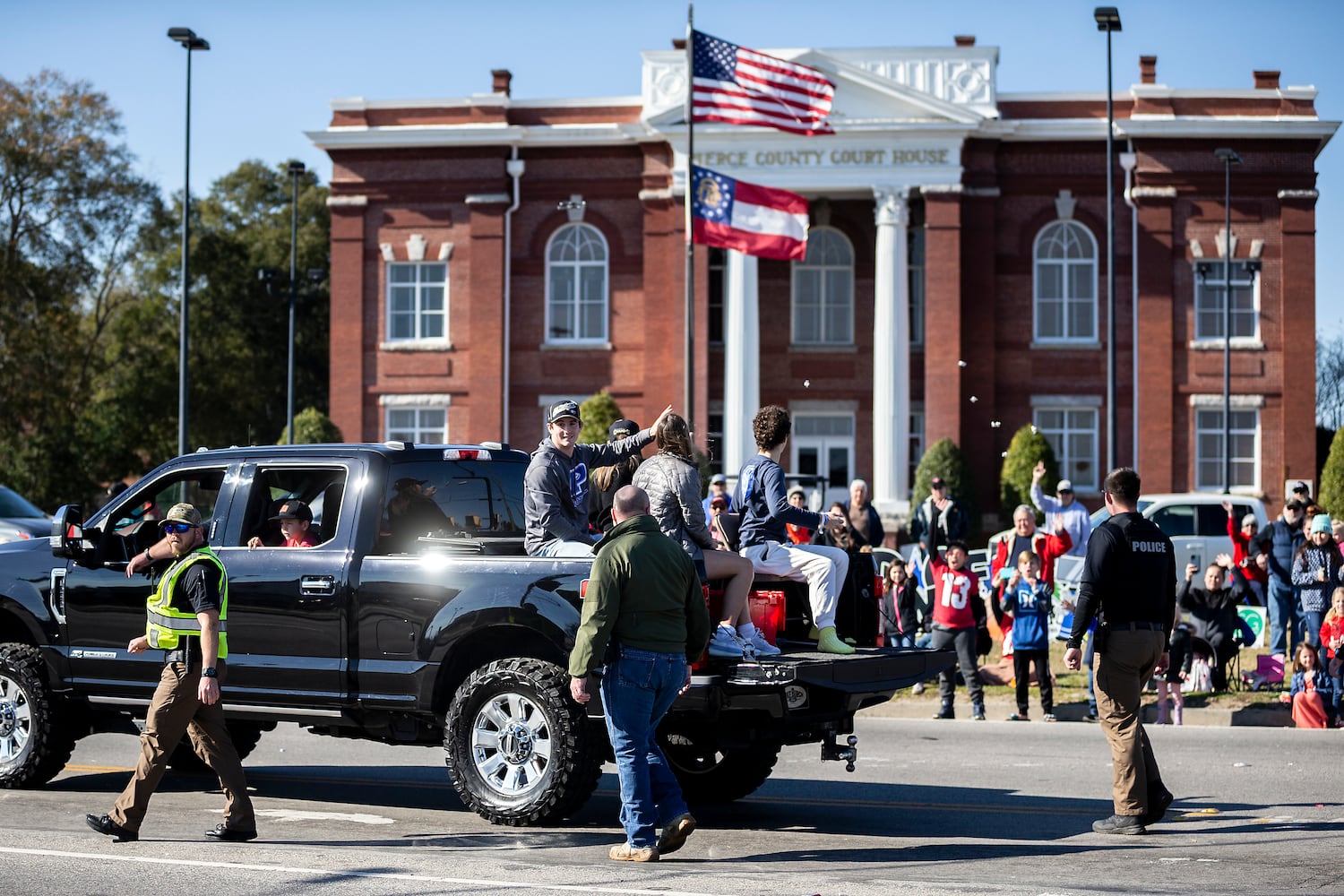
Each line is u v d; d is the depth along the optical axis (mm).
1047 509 20828
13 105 51875
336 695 9453
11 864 7855
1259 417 39250
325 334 68750
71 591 10438
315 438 39406
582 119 40812
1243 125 38625
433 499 10094
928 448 38250
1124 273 39344
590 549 9023
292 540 9867
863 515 19828
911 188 38750
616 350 40312
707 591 8773
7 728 10711
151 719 8453
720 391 40719
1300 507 19391
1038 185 39375
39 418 52469
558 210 40562
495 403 40250
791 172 38656
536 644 9234
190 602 8484
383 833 8922
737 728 9039
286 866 7801
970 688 16703
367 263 41062
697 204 27984
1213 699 16812
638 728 7938
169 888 7242
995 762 12758
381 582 9367
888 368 38188
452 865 7844
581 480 9641
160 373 60000
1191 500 27188
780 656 8852
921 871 7742
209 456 10383
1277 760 12867
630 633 7863
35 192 52281
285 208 71938
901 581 18047
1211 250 39125
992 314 39031
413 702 9242
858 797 10680
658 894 7012
